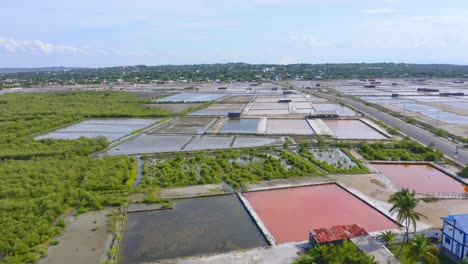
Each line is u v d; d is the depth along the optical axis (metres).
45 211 49.31
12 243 41.38
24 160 74.38
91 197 53.09
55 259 39.19
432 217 46.25
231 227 45.72
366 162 71.62
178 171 65.81
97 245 41.97
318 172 64.88
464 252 35.41
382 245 36.69
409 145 81.38
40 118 123.00
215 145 87.25
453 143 84.62
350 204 51.88
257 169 65.94
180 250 40.50
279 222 46.66
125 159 73.12
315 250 33.19
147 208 51.50
